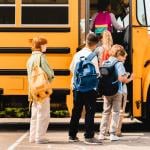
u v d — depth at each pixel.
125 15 12.98
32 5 12.57
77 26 12.59
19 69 12.51
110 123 11.79
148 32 12.63
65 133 12.87
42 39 11.22
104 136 11.60
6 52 12.51
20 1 12.54
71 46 12.57
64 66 12.54
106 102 11.52
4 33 12.53
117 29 12.75
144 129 13.67
